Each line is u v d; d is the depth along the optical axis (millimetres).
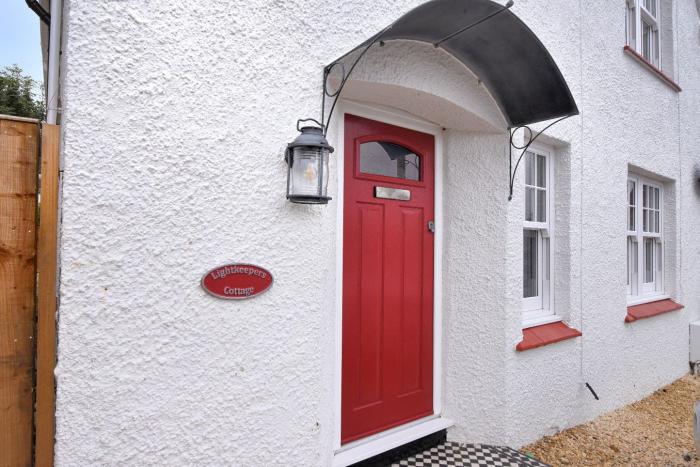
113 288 1669
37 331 1624
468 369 3264
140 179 1729
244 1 1994
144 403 1720
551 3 3779
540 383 3539
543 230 4012
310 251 2156
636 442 3758
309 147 1964
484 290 3242
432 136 3361
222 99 1920
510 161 3219
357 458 2703
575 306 3967
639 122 5012
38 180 1644
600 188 4324
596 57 4328
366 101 2865
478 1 2154
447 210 3387
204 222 1858
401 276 3123
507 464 2902
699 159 6414
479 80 2986
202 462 1837
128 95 1712
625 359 4664
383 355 3008
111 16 1686
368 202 2957
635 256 5414
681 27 5977
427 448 3113
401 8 2639
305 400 2121
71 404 1588
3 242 1585
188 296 1818
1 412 1576
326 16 2271
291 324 2082
